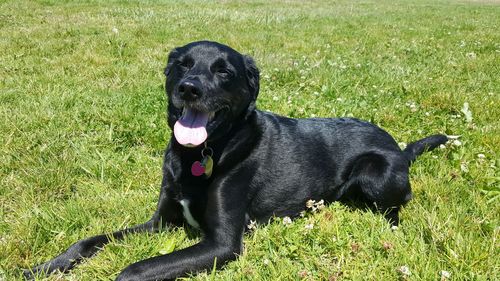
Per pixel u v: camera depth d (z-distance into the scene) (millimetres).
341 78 2123
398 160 1295
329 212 1236
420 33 3812
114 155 1479
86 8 4430
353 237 1149
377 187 1268
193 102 1137
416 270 1021
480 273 1017
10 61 2369
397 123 1712
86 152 1478
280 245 1113
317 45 3076
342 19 4711
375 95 1937
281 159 1235
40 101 1778
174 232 1193
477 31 4020
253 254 1111
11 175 1357
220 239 1115
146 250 1108
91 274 1066
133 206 1260
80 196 1309
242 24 3885
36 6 4383
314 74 2189
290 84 2100
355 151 1321
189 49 1224
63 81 2057
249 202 1206
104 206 1252
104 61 2438
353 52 2836
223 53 1203
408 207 1279
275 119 1283
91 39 2918
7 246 1096
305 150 1270
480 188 1302
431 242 1092
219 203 1139
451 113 1822
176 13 4246
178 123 1162
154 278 1022
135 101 1809
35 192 1307
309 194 1273
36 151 1465
